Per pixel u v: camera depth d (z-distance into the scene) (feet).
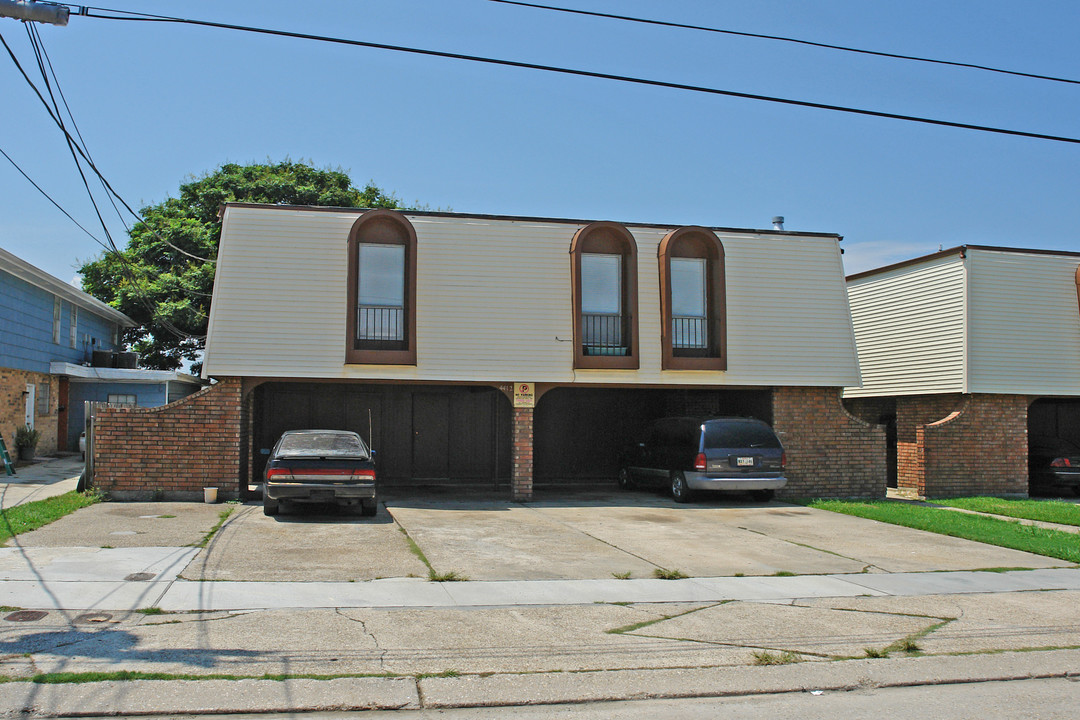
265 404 64.64
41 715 17.31
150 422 51.52
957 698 20.02
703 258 60.44
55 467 68.90
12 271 67.92
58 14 29.01
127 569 30.30
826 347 61.26
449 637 23.61
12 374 70.85
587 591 29.63
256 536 38.45
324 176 121.19
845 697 20.03
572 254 57.77
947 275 67.46
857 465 61.46
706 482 53.98
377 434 66.64
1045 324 67.26
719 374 59.16
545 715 18.49
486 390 68.49
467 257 56.70
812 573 33.60
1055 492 70.79
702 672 21.39
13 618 23.85
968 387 64.64
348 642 22.81
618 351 58.95
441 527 43.47
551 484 69.51
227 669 20.33
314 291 54.13
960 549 39.60
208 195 112.88
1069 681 21.49
